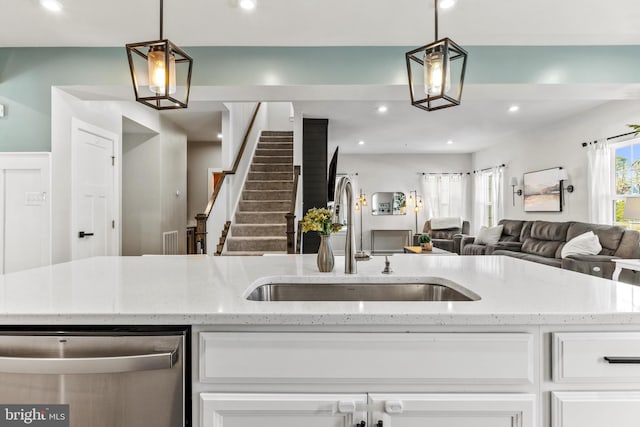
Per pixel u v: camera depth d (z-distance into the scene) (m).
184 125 6.75
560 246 5.14
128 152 6.01
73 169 3.61
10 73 3.23
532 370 1.02
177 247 6.72
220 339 1.02
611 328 1.03
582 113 5.48
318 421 1.02
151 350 1.03
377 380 1.02
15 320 1.04
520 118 5.84
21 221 3.26
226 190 5.42
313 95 3.55
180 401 1.02
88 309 1.05
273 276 1.59
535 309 1.03
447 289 1.52
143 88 3.24
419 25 2.91
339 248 9.50
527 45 3.24
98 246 4.14
